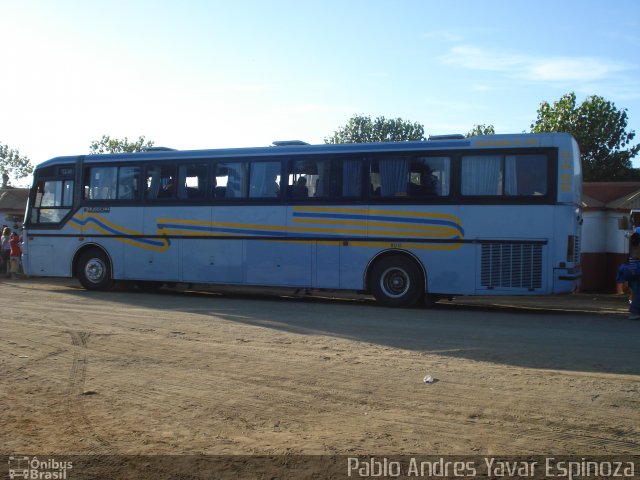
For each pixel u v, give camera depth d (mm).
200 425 6523
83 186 18719
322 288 15812
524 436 6086
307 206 15984
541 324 12930
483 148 14562
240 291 20094
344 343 10617
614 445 5855
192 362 9172
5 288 20125
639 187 22953
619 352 9922
